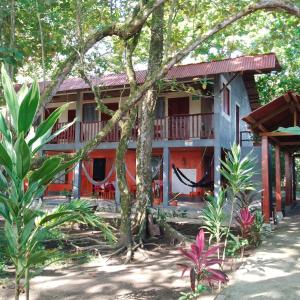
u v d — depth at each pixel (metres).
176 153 17.27
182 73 13.02
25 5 7.20
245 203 8.07
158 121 14.64
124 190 7.73
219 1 8.69
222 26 5.75
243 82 18.00
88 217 2.54
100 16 8.55
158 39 8.74
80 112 16.45
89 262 6.71
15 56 6.06
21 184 2.30
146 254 7.13
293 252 6.84
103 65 9.43
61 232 8.88
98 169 18.69
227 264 6.27
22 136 2.10
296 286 4.95
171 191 16.89
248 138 19.72
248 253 6.94
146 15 5.95
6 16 7.20
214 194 13.04
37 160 3.80
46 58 9.00
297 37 10.12
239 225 7.94
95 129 15.94
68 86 15.72
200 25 8.55
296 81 18.89
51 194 19.19
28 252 2.45
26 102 2.20
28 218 2.35
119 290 5.15
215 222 6.14
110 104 17.86
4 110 2.79
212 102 15.82
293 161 16.31
